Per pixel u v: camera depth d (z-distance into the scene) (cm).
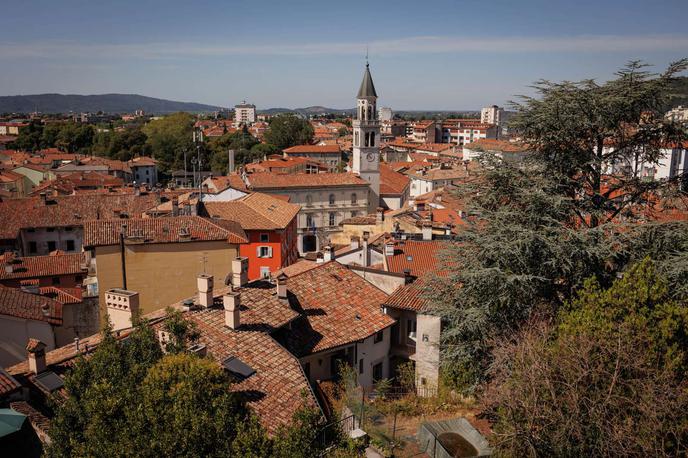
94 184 10769
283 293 2891
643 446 1664
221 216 6016
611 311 2066
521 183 2875
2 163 14425
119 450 1469
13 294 3684
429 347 3117
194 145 17062
